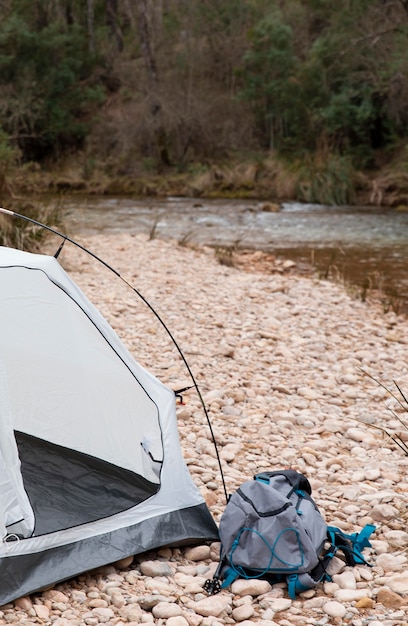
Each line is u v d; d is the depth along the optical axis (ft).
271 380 20.92
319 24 90.38
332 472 15.40
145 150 89.92
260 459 15.84
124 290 30.30
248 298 30.32
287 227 52.60
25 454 13.66
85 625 10.03
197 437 16.74
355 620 10.23
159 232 48.78
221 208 62.64
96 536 11.67
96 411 13.69
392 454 16.38
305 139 81.82
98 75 105.29
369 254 42.52
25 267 12.78
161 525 12.23
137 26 115.85
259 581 11.11
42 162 95.96
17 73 94.12
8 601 10.36
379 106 77.25
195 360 22.09
